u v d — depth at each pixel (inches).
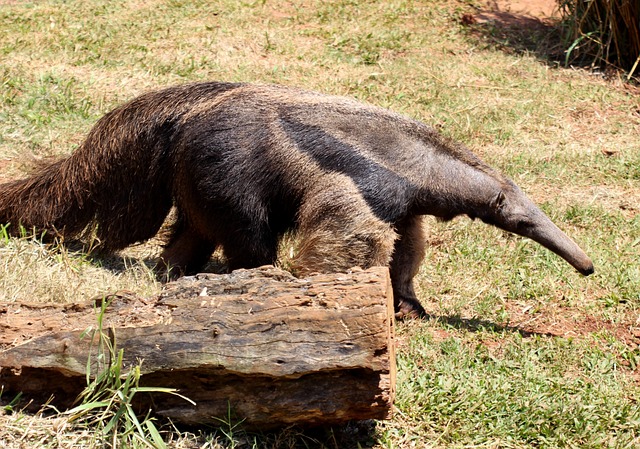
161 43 434.3
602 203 346.3
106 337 173.5
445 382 216.2
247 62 428.1
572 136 401.1
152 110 253.6
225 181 239.6
